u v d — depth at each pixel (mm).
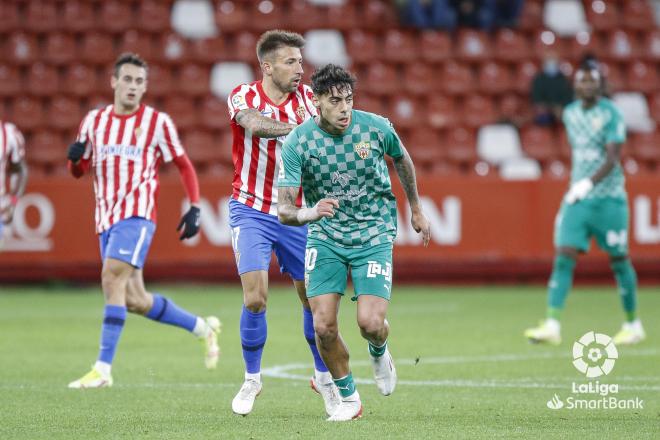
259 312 25312
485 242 62656
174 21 75938
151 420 24281
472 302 56406
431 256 62594
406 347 39188
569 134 41469
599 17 80688
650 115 76812
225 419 24422
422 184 62344
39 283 62906
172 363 35594
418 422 23719
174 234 61219
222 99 71938
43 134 69188
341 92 22406
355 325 46688
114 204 31719
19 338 42406
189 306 53250
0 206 37750
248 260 25703
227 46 75500
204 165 69188
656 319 49125
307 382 31234
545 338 39906
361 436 21656
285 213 22703
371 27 77875
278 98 26750
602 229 40656
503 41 77375
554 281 40500
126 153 31766
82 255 60781
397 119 72625
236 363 35656
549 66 72500
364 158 23234
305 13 77625
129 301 32719
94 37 74250
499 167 70688
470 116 73625
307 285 23641
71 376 32500
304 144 23172
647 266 63062
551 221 63000
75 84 72188
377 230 23562
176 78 73250
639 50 79438
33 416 24891
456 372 32875
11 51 73062
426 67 75125
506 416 24703
